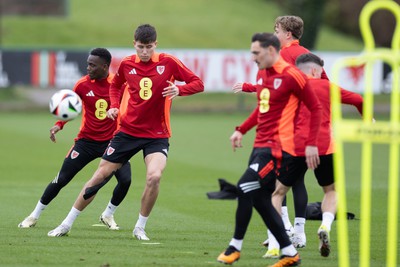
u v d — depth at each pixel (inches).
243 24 7696.9
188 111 5300.2
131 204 1790.1
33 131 3786.9
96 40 6702.8
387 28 7229.3
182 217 1608.0
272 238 1145.4
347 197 1969.7
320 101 1158.3
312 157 1021.2
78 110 1318.9
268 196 1042.1
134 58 1277.1
